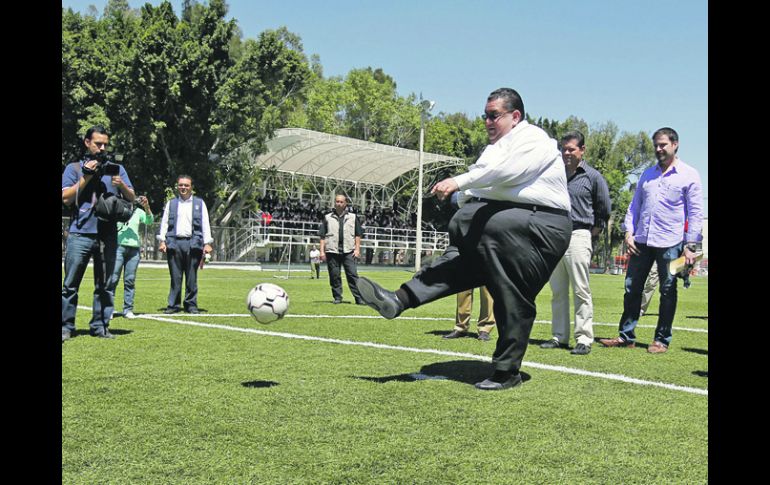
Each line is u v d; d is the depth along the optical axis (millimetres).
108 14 58031
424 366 5277
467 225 4613
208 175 36094
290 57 38625
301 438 3252
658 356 6398
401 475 2770
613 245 65812
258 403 3916
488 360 5668
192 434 3291
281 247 44438
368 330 7820
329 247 12211
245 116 35938
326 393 4207
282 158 45656
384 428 3439
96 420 3500
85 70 34375
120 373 4750
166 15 36500
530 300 4562
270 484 2654
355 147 44750
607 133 68938
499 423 3582
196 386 4355
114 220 6594
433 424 3531
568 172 6793
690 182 6680
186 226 9586
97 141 6426
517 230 4461
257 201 45281
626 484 2723
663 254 6738
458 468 2865
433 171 55875
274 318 4367
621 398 4266
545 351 6602
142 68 33375
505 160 4418
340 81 73812
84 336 6699
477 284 4711
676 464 2969
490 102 4562
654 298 18156
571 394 4355
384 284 21953
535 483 2713
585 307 6512
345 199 12312
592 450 3152
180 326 7754
